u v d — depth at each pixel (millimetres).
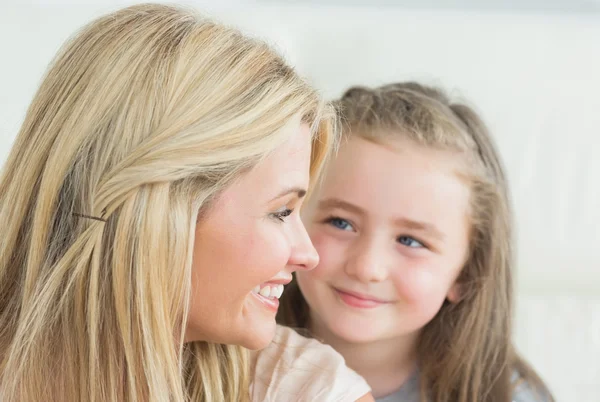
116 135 603
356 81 1374
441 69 1378
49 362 626
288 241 633
